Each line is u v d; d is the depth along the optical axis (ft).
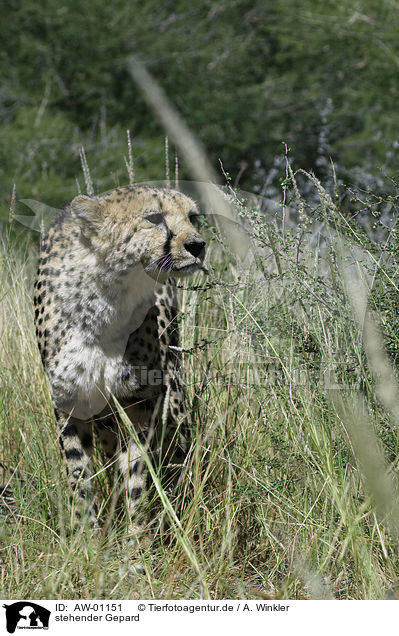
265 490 21.04
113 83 91.97
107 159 73.51
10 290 29.84
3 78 92.63
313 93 92.07
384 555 18.90
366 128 86.22
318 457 20.29
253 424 22.94
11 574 19.25
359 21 92.43
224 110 88.58
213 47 94.43
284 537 20.65
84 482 22.34
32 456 23.70
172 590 19.03
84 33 90.99
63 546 19.36
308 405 20.57
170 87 89.81
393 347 19.95
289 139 88.48
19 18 93.61
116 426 24.41
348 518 18.72
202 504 21.71
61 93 91.71
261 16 98.22
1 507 22.88
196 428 22.93
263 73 97.91
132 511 22.36
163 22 98.27
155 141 75.41
